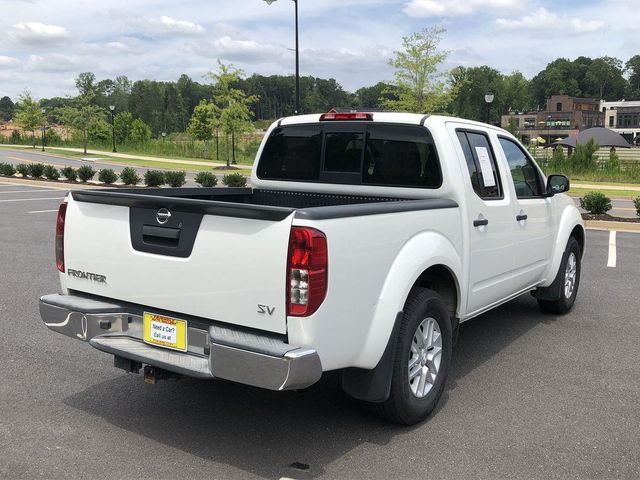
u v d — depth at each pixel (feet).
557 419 13.62
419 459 11.76
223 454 11.84
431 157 14.97
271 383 10.29
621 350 18.38
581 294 25.25
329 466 11.44
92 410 13.75
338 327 11.03
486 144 16.78
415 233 13.05
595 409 14.17
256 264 10.69
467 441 12.53
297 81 87.10
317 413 13.79
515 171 18.20
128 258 12.32
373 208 11.80
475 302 15.85
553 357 17.75
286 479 10.96
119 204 12.37
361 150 16.16
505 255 17.06
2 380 15.33
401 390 12.50
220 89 123.13
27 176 86.28
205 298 11.33
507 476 11.18
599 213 49.55
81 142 216.54
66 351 17.48
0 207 53.36
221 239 11.05
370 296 11.74
